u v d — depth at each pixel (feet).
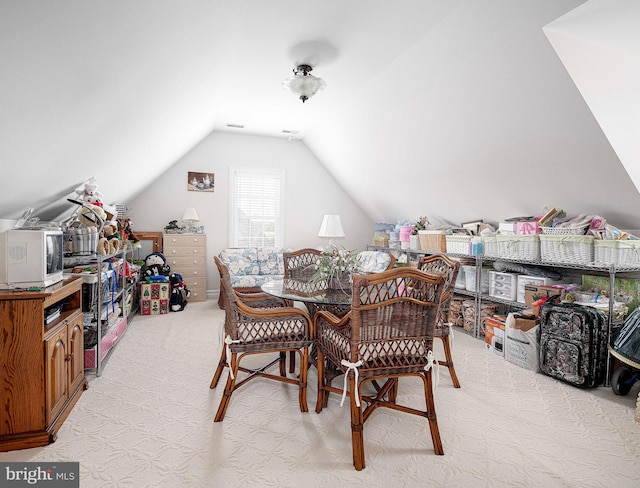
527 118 9.17
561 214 11.23
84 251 8.97
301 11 8.09
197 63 8.54
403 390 8.57
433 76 9.94
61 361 6.86
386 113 12.89
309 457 5.94
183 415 7.23
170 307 16.15
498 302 12.67
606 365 8.69
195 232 18.92
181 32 6.48
